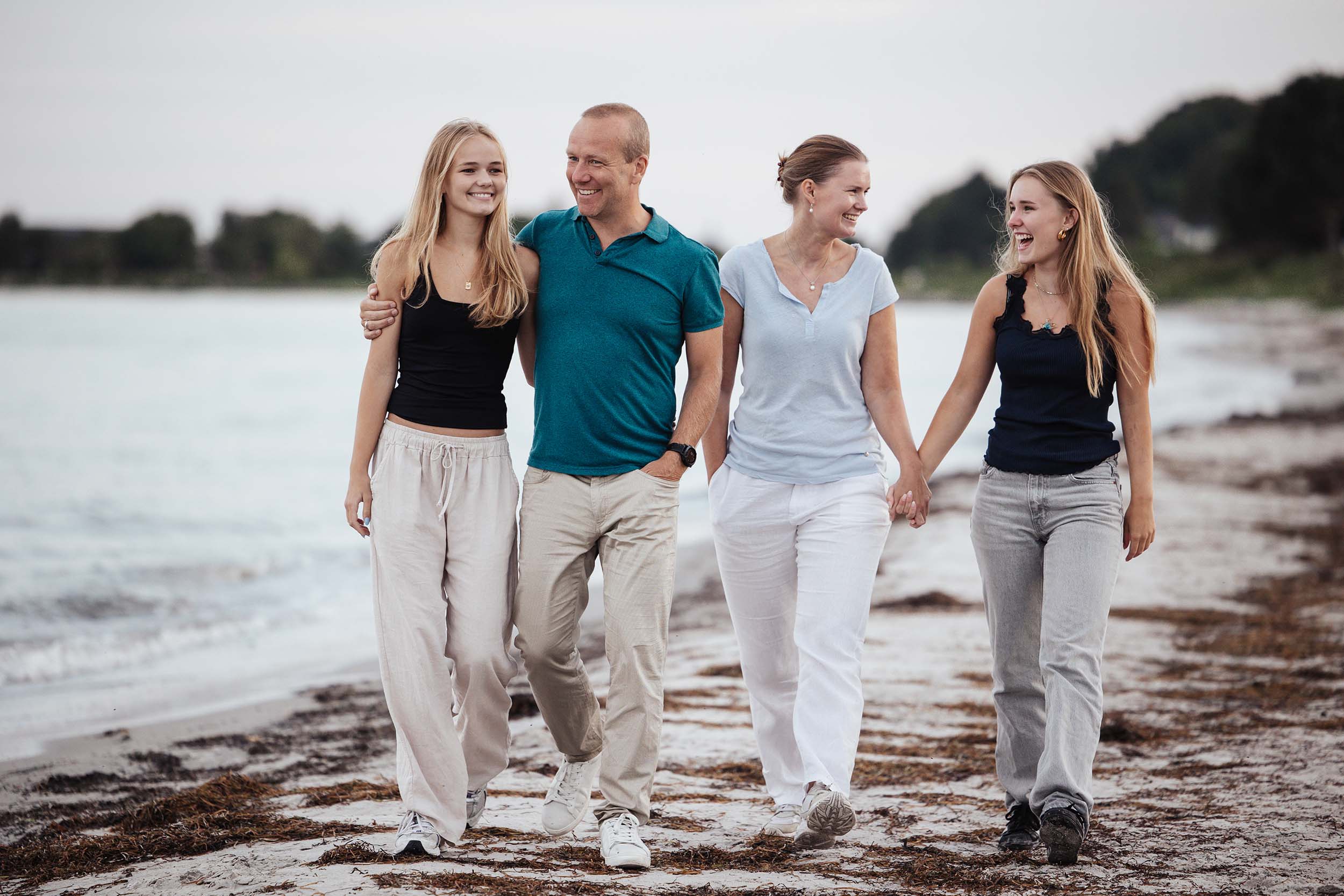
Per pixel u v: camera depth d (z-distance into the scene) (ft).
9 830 29.48
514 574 25.96
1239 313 467.93
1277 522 74.79
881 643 47.65
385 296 24.97
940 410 27.76
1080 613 25.00
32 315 554.46
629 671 25.11
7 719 40.45
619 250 25.13
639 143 24.80
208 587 69.00
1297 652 44.96
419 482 24.79
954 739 35.35
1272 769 31.37
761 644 27.89
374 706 41.91
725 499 27.37
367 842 25.41
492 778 26.73
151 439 166.30
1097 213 25.86
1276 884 23.02
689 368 25.88
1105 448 25.76
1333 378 203.92
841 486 26.66
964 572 62.80
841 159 26.16
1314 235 520.83
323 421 192.03
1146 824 27.02
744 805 29.40
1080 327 25.46
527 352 27.43
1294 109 519.60
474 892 21.72
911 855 25.39
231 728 38.99
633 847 24.11
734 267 27.35
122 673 47.96
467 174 24.27
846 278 26.94
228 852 25.07
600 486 25.20
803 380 26.71
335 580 71.61
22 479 126.21
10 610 61.52
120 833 28.60
